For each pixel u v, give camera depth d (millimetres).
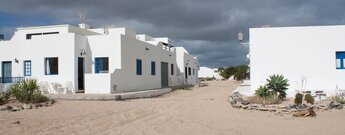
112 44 23719
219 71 88375
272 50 20281
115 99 19406
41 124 10523
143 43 28312
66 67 22672
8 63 24719
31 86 16422
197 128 10320
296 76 20062
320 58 19828
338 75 19641
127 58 24750
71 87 22484
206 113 13891
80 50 23312
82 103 17172
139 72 27359
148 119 12047
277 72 20234
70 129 9758
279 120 12047
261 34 20422
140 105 16562
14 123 10539
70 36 22641
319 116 12820
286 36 20141
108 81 21797
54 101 17203
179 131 9766
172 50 38250
